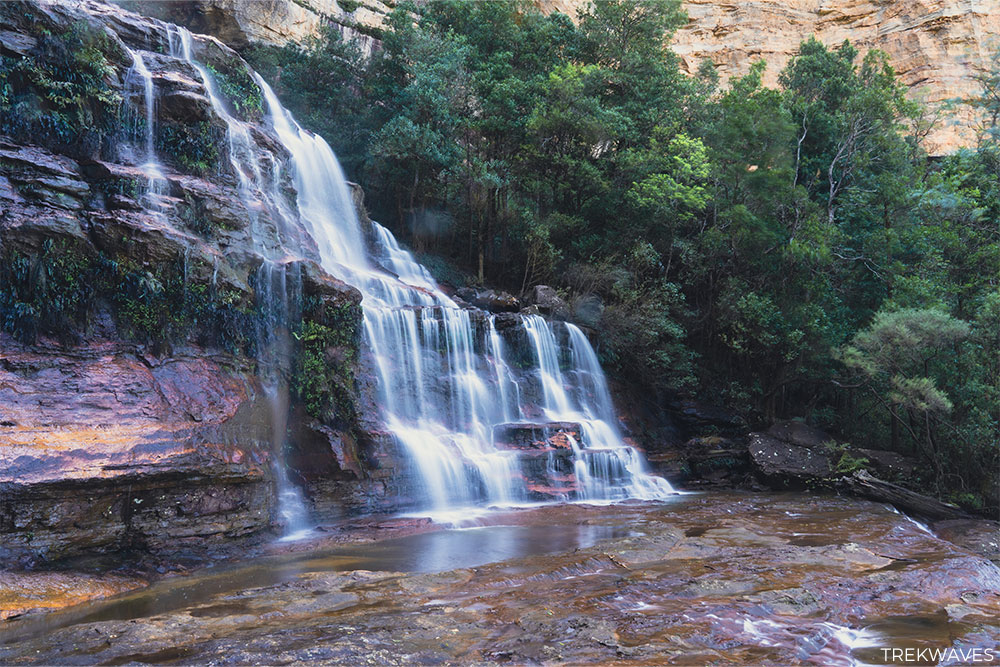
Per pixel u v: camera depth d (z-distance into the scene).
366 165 31.16
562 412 24.02
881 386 25.52
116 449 11.49
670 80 38.25
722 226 31.02
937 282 27.86
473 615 8.80
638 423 26.45
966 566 11.62
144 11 31.59
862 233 31.19
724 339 28.67
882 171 33.75
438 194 33.78
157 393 12.91
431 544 13.62
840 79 36.81
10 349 12.01
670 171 33.00
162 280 14.05
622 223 32.75
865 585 10.61
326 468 15.99
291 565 11.91
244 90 22.62
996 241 30.95
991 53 51.34
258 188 19.61
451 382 20.83
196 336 14.54
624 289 28.62
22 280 12.42
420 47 31.94
